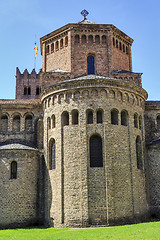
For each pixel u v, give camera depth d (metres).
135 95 41.81
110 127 37.88
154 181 42.66
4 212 38.62
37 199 40.78
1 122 47.34
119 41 52.84
